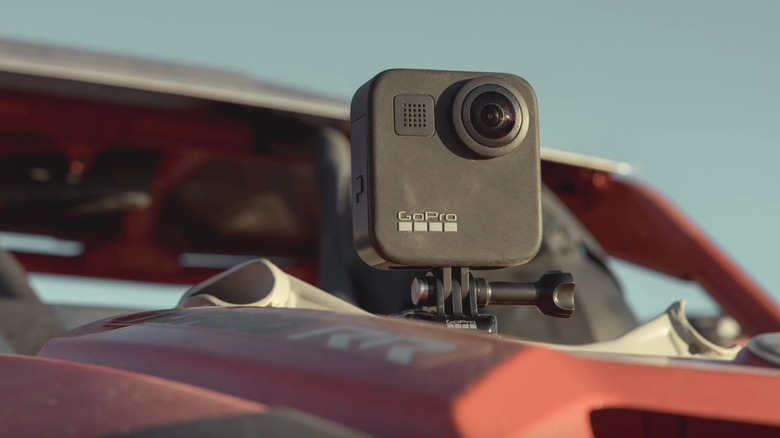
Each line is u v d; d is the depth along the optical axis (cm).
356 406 41
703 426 48
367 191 55
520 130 56
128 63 182
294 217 260
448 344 43
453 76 56
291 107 156
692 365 46
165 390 43
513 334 103
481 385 41
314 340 45
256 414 41
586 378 43
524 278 110
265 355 45
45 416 43
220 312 51
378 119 55
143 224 232
